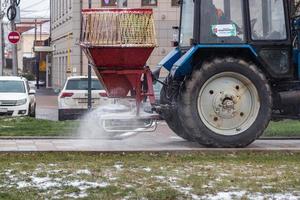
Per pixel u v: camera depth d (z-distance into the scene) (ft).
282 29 37.40
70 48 127.13
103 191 25.16
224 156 34.99
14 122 57.21
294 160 34.09
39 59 197.67
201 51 37.19
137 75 38.09
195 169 30.71
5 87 73.51
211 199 24.00
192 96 36.40
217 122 36.88
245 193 25.08
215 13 37.19
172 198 24.12
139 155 34.96
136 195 24.48
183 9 41.83
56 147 36.99
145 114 38.34
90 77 65.41
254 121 36.86
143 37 37.37
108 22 37.22
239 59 36.81
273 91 38.01
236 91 36.86
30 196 24.25
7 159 33.55
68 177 27.99
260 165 32.24
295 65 37.93
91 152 35.09
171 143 39.96
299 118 38.06
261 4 37.32
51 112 93.09
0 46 114.93
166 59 40.86
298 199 24.20
